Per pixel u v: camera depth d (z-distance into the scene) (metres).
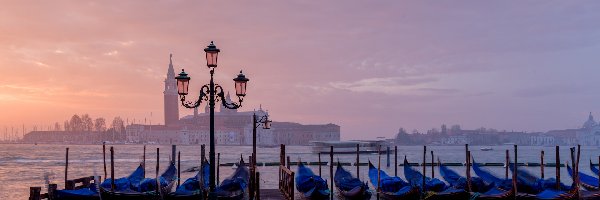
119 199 25.00
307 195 27.95
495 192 26.23
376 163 102.88
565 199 25.25
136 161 113.69
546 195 25.52
